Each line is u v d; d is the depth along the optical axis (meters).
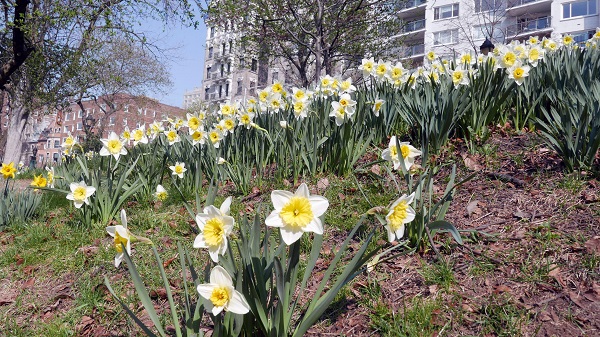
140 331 0.89
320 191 1.46
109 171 1.49
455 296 0.83
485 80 1.54
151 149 2.09
